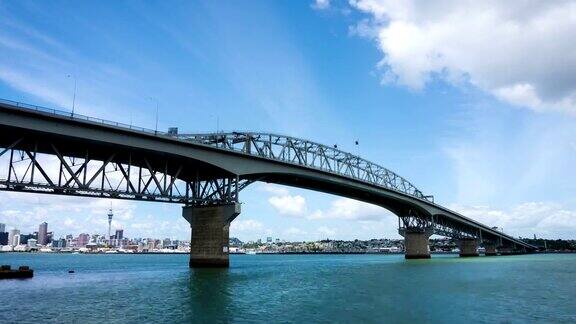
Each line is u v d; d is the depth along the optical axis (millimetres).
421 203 161625
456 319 33500
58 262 182875
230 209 84250
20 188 62375
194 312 36750
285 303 41625
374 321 32500
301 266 118375
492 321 32875
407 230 171750
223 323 32000
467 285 59156
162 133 74625
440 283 62031
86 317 34875
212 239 86000
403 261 150625
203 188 89312
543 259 174500
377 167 143625
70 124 64375
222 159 84688
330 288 54719
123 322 32719
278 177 108125
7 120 59125
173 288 54844
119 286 57875
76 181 65312
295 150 104125
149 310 37906
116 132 69125
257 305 40438
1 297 47312
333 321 32531
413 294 48531
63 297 46969
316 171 108625
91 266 134625
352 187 127062
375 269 98812
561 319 33938
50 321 33469
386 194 141625
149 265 137250
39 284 62188
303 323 31781
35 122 61344
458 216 190250
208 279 67812
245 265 127250
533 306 40156
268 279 67938
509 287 56500
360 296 46750
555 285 59438
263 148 95250
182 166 79875
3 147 68000
